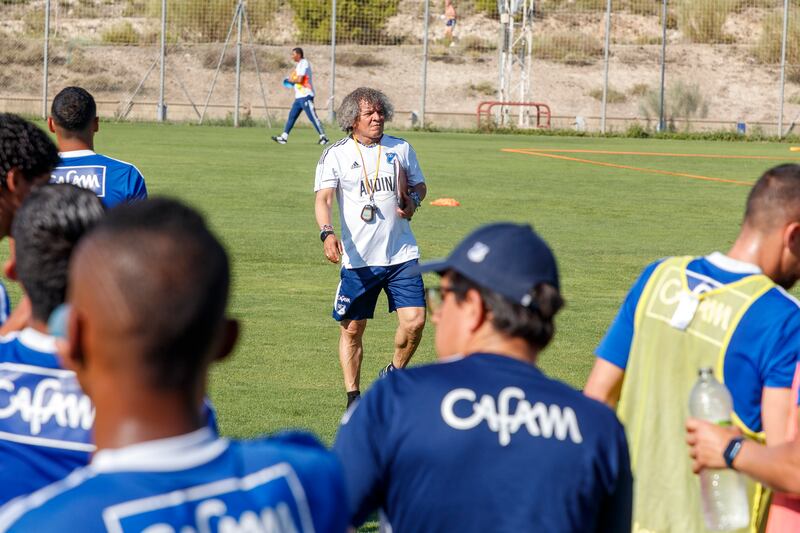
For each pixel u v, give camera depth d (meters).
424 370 7.93
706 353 10.22
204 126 104.12
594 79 132.88
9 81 119.00
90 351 5.45
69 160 17.41
